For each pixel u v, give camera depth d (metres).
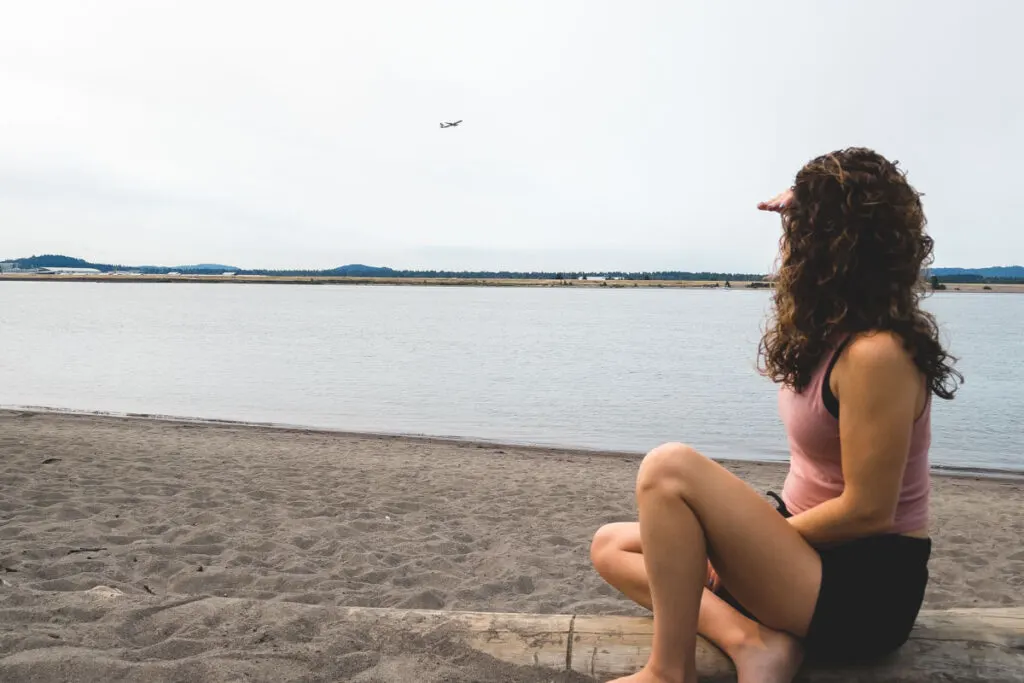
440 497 7.85
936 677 2.46
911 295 2.15
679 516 2.28
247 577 4.98
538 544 6.23
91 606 3.32
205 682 2.70
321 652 2.89
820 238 2.19
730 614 2.46
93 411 16.30
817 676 2.47
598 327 60.78
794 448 2.41
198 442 11.45
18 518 6.04
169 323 58.28
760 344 2.40
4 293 153.75
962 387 23.06
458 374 26.12
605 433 15.19
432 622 3.04
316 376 24.94
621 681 2.38
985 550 6.60
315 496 7.54
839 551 2.28
